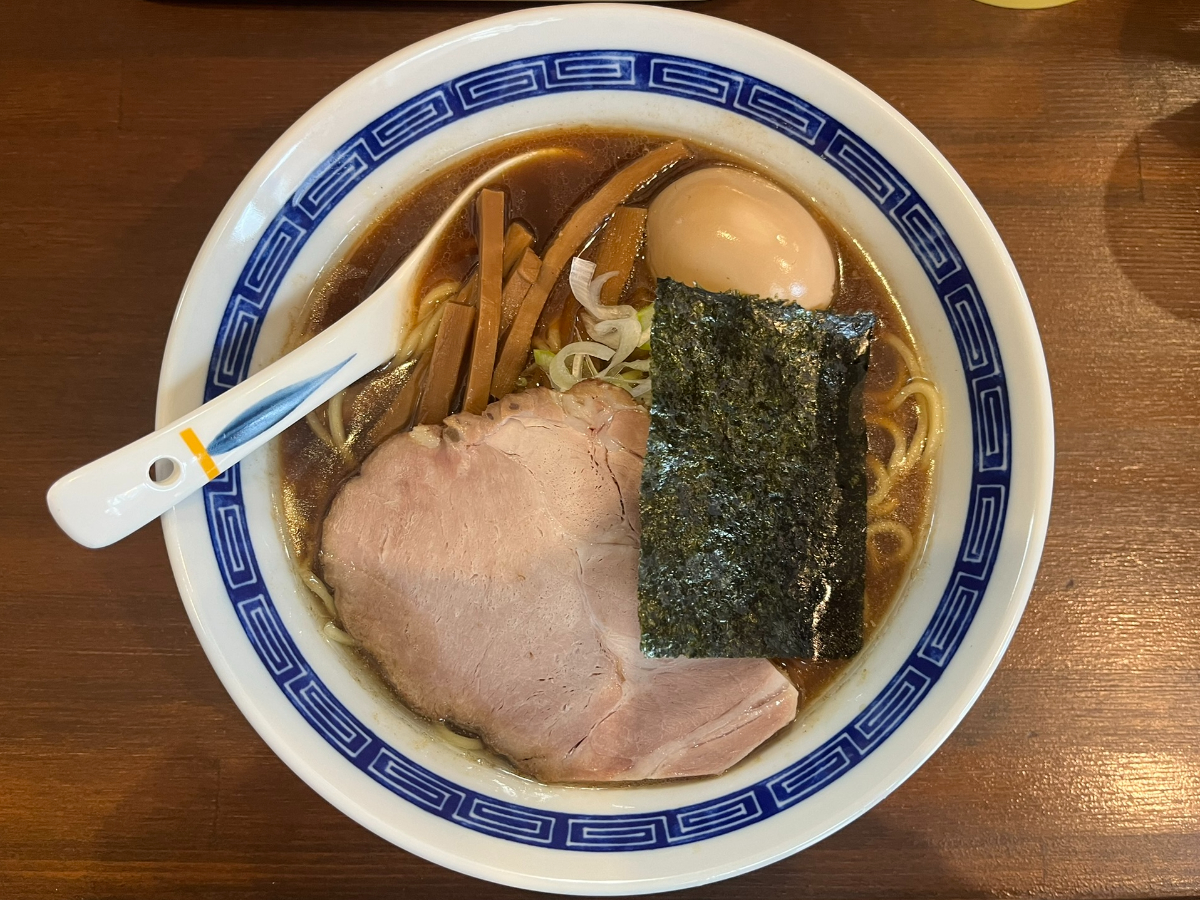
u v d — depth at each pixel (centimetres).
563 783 25
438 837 23
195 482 22
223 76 27
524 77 24
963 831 26
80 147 27
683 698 25
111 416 27
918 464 25
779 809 23
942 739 23
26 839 26
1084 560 27
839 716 24
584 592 25
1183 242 28
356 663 25
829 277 25
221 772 26
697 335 23
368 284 25
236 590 23
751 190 25
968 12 28
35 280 27
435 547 25
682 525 23
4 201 27
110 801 26
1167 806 26
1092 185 28
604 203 25
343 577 25
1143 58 28
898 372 25
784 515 23
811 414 23
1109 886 26
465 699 25
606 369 26
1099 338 28
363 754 24
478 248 25
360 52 28
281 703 23
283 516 25
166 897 26
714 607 23
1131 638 27
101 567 26
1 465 26
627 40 24
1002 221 28
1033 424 23
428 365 25
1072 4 28
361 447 26
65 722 26
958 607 24
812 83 24
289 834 26
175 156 27
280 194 23
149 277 27
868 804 23
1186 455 27
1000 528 23
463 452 25
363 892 26
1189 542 27
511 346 25
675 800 24
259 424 23
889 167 24
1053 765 27
